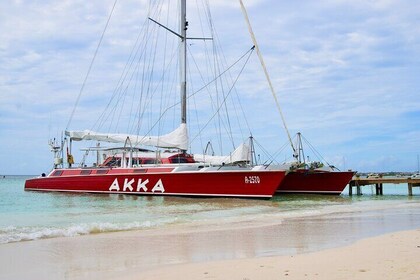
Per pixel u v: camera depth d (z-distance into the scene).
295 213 17.69
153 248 9.01
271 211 18.58
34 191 30.73
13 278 6.47
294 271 6.31
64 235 11.03
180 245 9.38
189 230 12.12
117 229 12.34
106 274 6.60
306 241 9.84
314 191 29.81
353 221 14.48
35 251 8.68
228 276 6.12
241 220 14.96
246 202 22.16
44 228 12.22
